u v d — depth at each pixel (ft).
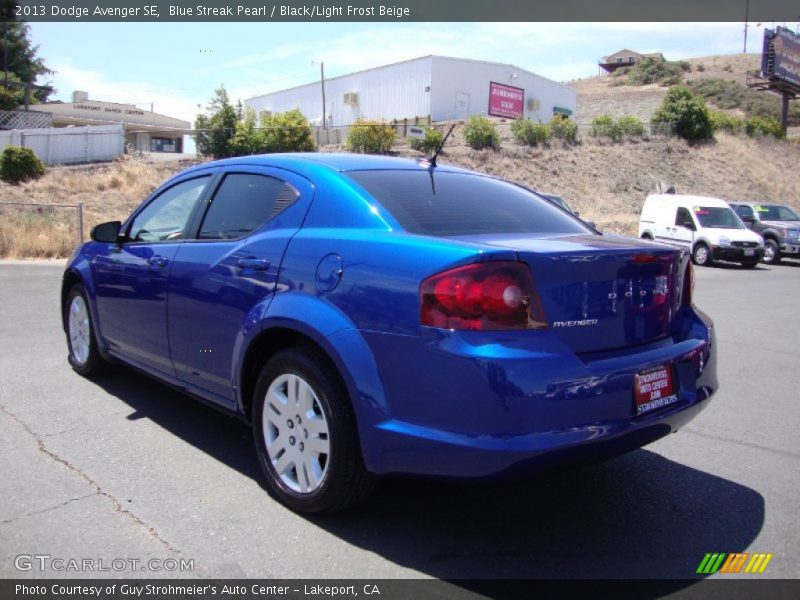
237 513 11.12
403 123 157.89
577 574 9.74
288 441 11.23
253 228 12.53
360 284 10.15
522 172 118.11
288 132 120.16
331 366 10.53
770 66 157.28
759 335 28.91
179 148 192.24
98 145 100.73
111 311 16.06
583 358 9.74
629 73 337.93
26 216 58.44
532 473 9.09
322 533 10.63
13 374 18.43
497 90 164.86
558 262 9.56
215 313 12.51
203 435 14.49
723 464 14.10
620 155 131.34
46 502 11.25
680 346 11.09
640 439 10.10
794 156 154.30
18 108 131.64
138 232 15.72
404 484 12.61
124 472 12.54
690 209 67.05
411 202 11.55
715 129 148.87
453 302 9.13
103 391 17.21
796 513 11.83
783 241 70.08
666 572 9.86
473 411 8.98
